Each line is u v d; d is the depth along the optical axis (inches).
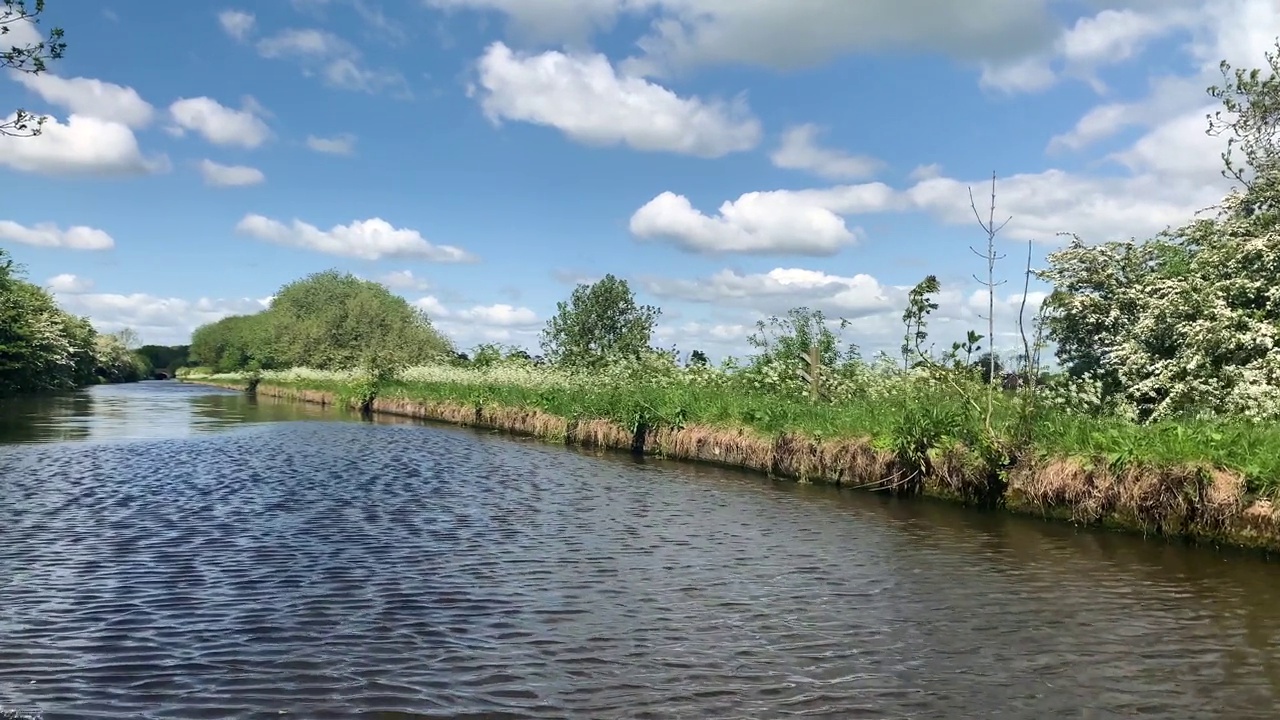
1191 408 533.6
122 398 2333.9
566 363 1366.9
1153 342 616.4
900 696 244.4
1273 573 384.2
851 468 653.3
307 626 301.6
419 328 2684.5
